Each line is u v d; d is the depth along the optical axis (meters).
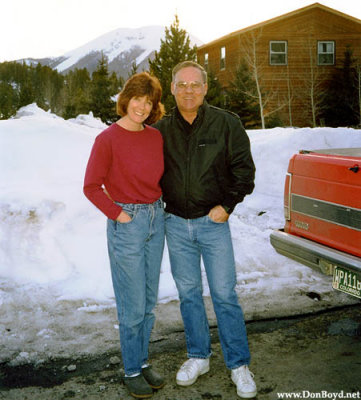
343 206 3.45
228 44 27.78
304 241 3.80
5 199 4.90
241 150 2.77
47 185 5.38
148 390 2.77
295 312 3.91
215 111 2.79
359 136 8.45
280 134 8.57
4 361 3.15
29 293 4.07
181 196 2.79
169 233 2.91
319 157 3.70
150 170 2.67
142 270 2.75
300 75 26.66
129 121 2.64
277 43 26.33
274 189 7.34
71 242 4.66
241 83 24.08
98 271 4.42
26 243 4.56
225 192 2.85
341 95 25.84
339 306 4.02
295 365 3.10
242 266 4.79
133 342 2.81
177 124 2.77
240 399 2.74
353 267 3.26
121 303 2.81
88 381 2.95
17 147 6.19
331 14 26.58
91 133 7.96
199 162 2.74
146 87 2.55
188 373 2.90
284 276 4.66
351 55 26.06
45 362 3.15
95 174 2.60
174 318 3.82
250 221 6.36
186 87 2.64
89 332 3.55
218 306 2.87
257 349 3.33
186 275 2.92
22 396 2.79
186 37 24.08
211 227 2.81
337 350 3.28
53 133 6.91
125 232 2.68
